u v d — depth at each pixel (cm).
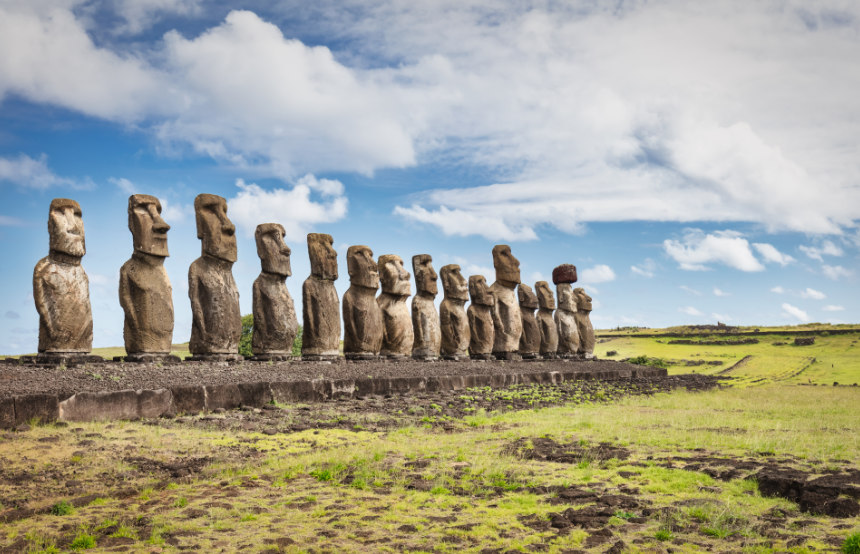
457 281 3456
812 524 983
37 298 1850
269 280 2464
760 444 1472
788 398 2822
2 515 962
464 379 2536
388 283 3031
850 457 1356
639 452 1430
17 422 1296
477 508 1073
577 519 1009
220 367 2022
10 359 1912
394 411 1892
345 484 1189
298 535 942
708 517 1004
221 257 2222
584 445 1490
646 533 952
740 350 7319
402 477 1230
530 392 2547
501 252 3747
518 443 1509
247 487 1161
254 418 1612
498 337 3688
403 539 934
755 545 897
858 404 2517
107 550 870
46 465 1152
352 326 2814
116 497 1077
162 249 2072
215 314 2202
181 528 947
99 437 1307
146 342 2027
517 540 932
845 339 7675
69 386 1490
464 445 1500
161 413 1546
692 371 5869
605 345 8175
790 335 8144
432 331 3275
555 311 4341
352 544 912
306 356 2622
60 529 931
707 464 1308
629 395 2833
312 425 1605
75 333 1894
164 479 1166
